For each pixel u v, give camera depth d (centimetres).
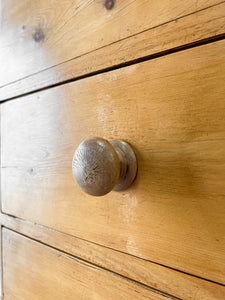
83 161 25
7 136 54
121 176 30
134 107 32
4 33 54
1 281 57
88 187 25
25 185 50
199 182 26
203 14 26
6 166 55
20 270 51
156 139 30
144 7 31
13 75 52
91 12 37
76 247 39
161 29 29
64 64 41
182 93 27
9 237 54
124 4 33
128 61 32
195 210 27
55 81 42
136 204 31
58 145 42
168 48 28
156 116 30
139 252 31
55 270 43
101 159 25
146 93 30
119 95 33
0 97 56
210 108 25
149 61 30
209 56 26
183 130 27
